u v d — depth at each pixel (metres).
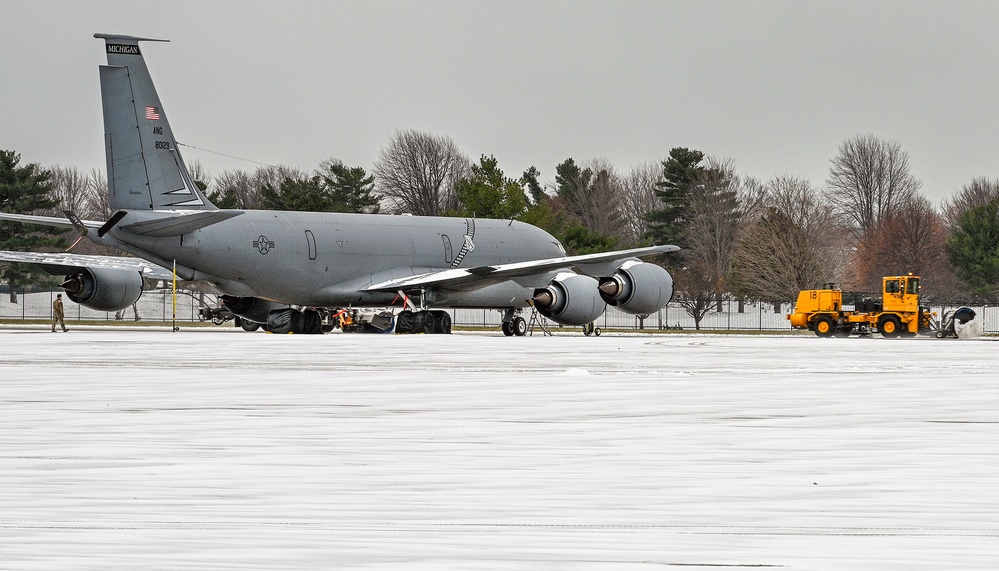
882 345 61.09
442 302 69.88
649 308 69.31
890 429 18.78
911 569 9.05
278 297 65.88
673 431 18.45
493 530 10.71
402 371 32.91
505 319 75.06
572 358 41.34
